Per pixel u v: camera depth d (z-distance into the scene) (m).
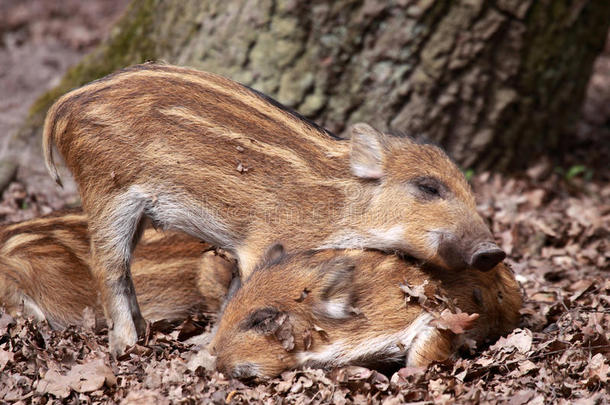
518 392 8.00
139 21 15.09
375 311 9.18
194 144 9.66
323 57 13.93
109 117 9.72
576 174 16.38
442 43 14.13
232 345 8.90
